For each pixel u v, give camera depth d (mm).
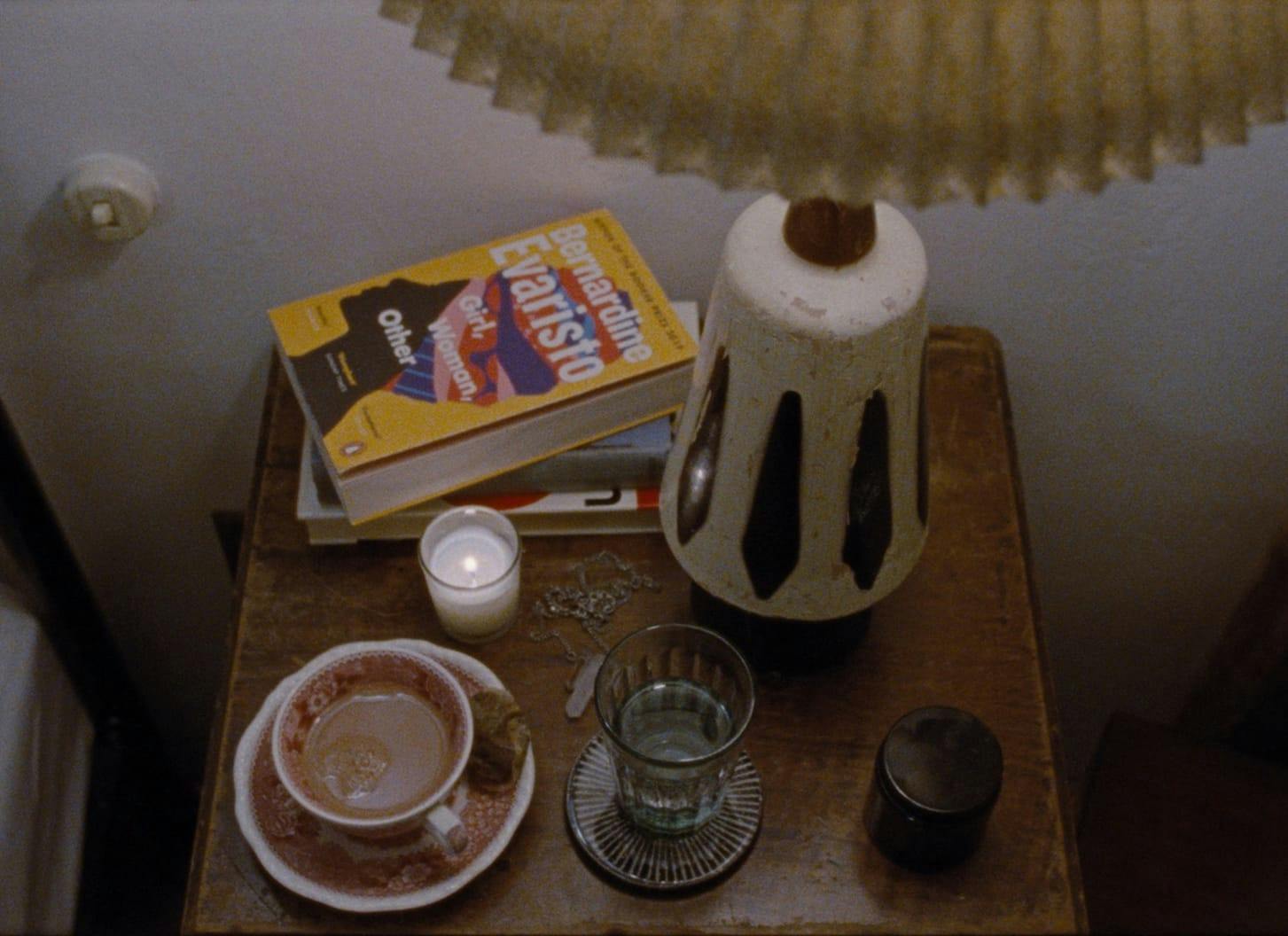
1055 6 401
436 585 772
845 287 620
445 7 449
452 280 872
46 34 783
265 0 778
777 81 412
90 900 1180
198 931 713
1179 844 1002
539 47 439
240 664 808
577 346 836
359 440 788
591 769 765
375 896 708
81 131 837
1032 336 989
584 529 863
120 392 1016
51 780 1022
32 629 1022
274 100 833
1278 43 431
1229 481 1083
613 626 829
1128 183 867
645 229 930
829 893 729
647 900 727
